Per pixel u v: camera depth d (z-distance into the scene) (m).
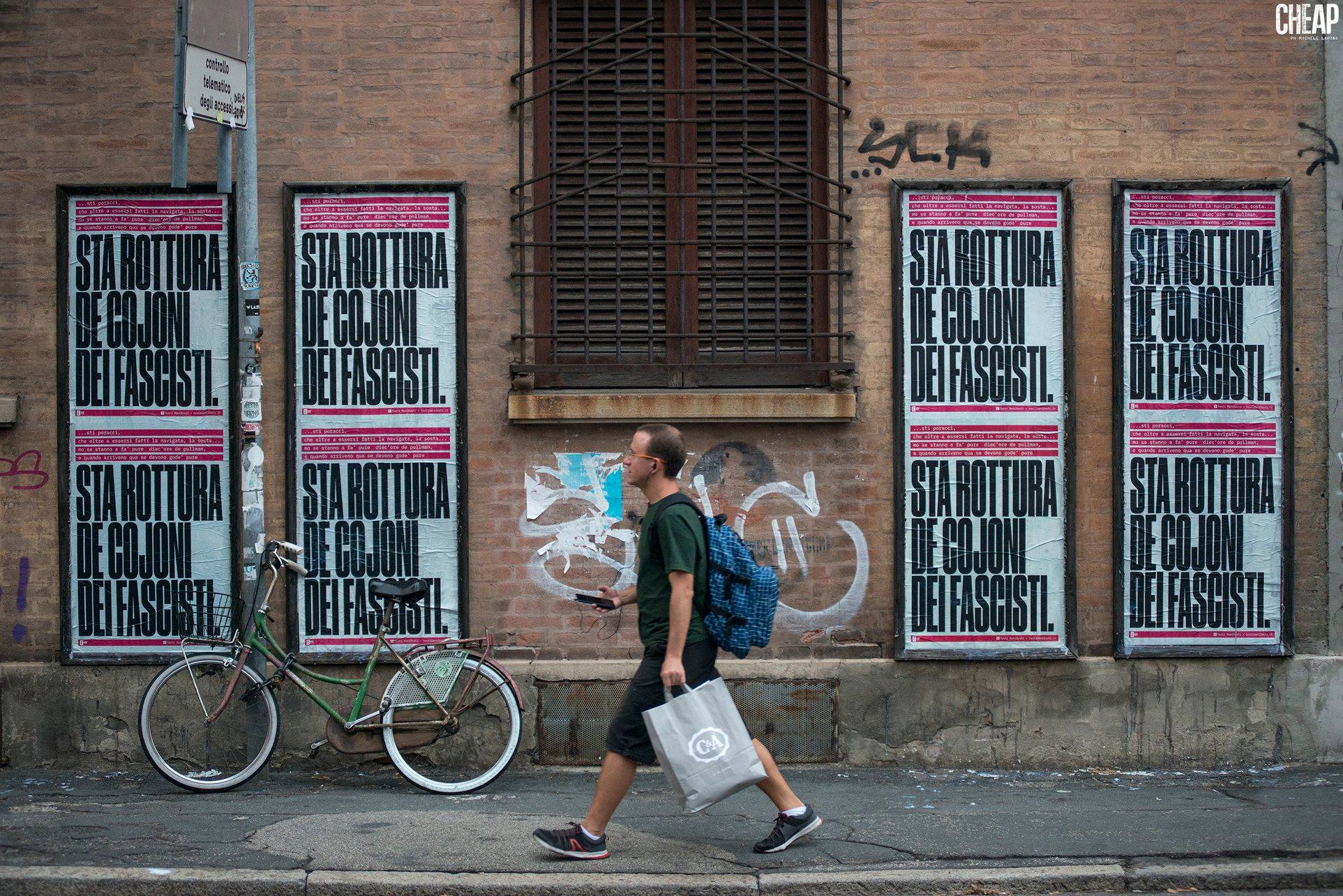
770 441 6.93
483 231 6.94
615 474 6.91
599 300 7.01
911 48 7.01
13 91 6.89
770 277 7.04
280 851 5.13
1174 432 6.99
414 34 6.95
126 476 6.87
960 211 6.96
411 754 6.73
